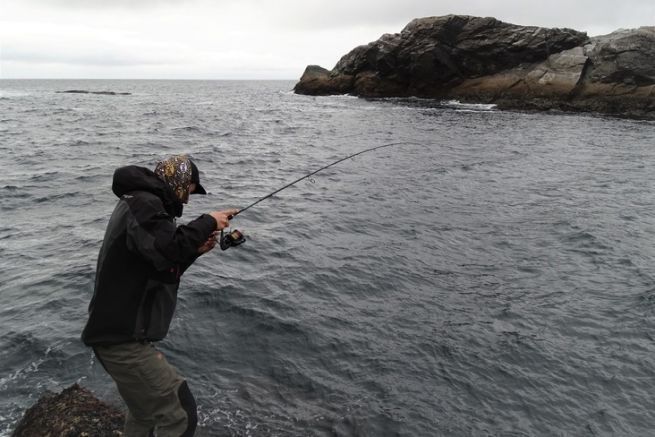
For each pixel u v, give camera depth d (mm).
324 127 29531
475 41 44594
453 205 12062
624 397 5059
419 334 6082
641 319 6582
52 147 20203
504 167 17312
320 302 6773
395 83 51469
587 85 38938
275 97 63031
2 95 64000
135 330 2715
